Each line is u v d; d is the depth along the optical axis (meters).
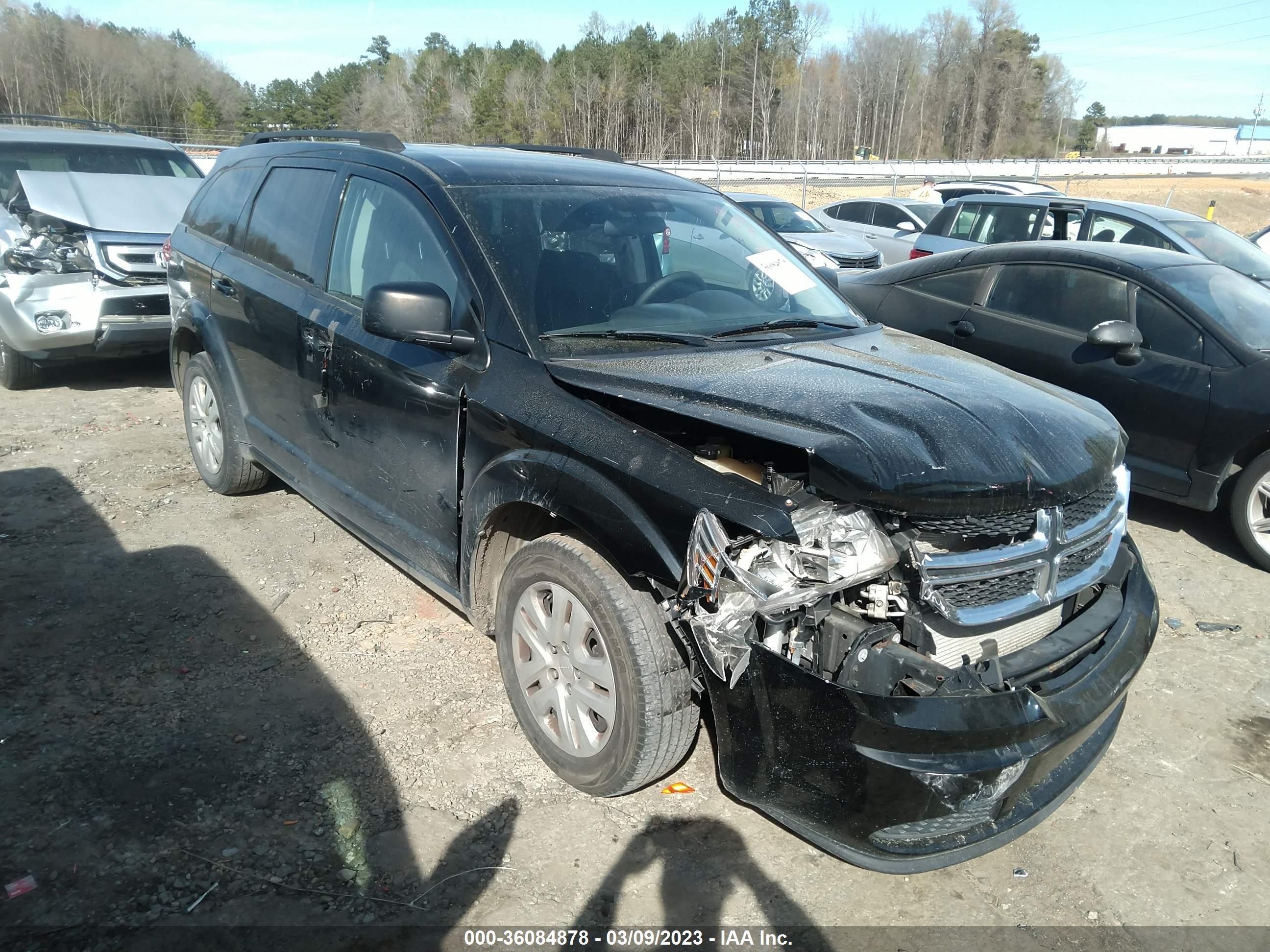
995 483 2.43
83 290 6.96
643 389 2.78
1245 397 4.97
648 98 84.81
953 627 2.50
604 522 2.65
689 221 3.88
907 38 94.19
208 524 4.91
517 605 3.10
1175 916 2.66
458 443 3.20
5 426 6.43
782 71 89.25
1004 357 6.05
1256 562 5.14
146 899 2.47
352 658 3.72
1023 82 93.06
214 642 3.78
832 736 2.31
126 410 6.97
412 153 3.86
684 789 3.05
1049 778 2.77
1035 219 10.54
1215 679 3.97
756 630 2.43
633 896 2.60
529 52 91.44
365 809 2.86
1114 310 5.63
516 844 2.77
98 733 3.15
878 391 2.75
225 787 2.92
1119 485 2.98
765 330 3.48
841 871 2.75
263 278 4.36
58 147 8.35
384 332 3.04
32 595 4.05
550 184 3.69
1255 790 3.25
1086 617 2.85
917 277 6.79
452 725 3.32
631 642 2.66
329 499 4.04
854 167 47.47
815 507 2.41
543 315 3.17
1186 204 39.56
